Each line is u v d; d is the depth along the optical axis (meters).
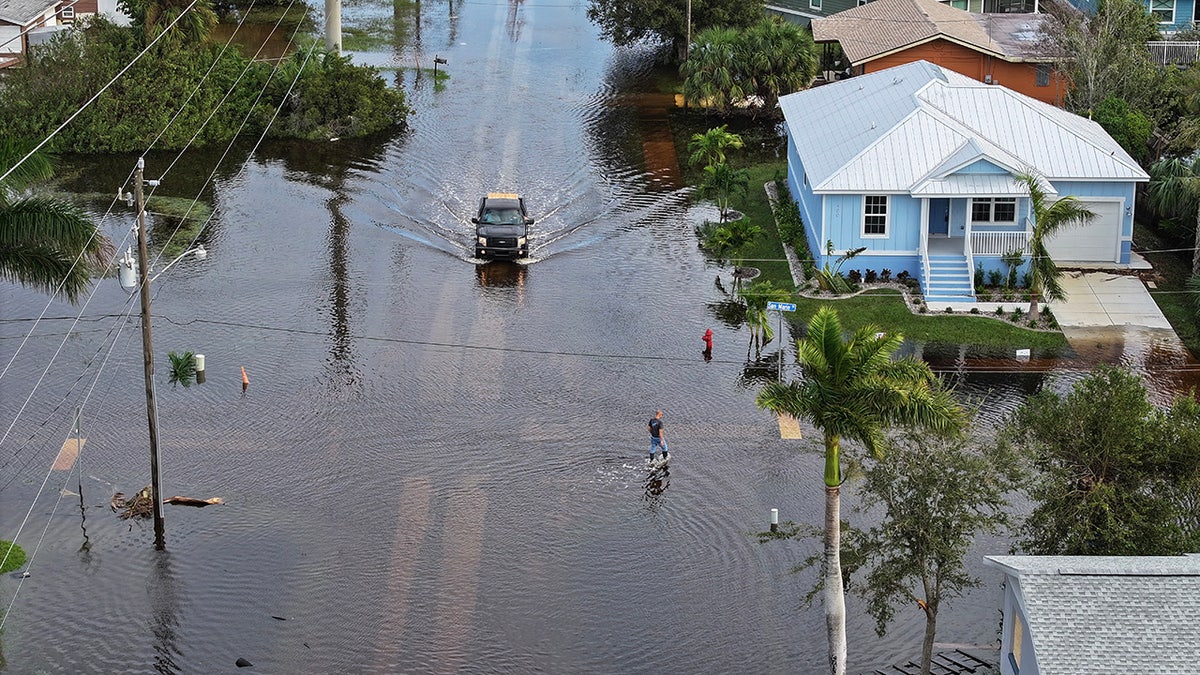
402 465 44.00
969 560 39.19
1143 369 51.03
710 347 52.78
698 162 74.88
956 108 61.41
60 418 46.69
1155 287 58.06
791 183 70.00
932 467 32.78
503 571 38.59
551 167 74.88
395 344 53.00
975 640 35.69
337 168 74.06
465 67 93.44
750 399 48.88
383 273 60.31
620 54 97.81
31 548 39.28
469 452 44.88
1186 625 27.62
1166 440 34.69
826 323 31.55
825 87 72.25
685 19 90.00
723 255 62.28
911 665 34.59
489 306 57.00
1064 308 56.06
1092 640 27.47
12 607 36.59
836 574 32.28
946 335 53.78
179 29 79.75
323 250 62.78
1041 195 54.06
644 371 51.09
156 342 52.69
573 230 66.31
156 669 34.38
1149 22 77.50
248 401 48.06
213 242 63.31
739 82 83.06
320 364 51.03
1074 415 34.84
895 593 34.31
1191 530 34.19
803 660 35.03
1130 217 59.59
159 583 37.84
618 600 37.44
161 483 40.38
